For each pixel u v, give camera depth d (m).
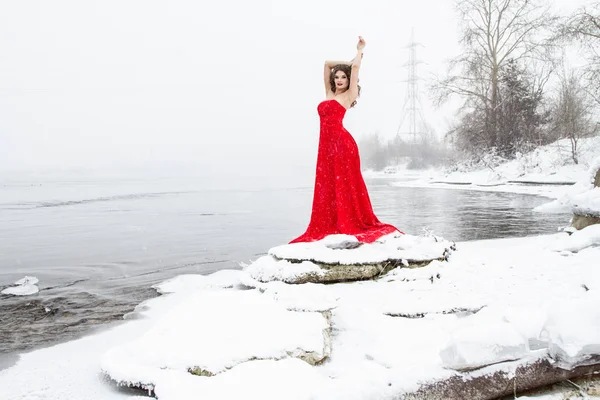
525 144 33.19
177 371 2.86
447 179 35.31
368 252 5.16
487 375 2.54
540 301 3.93
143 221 13.41
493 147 34.78
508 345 2.57
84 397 2.77
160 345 3.08
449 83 36.81
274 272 4.97
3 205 19.16
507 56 35.91
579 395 2.62
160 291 5.39
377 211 14.66
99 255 8.21
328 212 5.89
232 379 2.67
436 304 4.06
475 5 35.19
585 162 27.91
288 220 13.15
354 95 5.93
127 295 5.39
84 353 3.49
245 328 3.18
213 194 24.73
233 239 9.79
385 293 4.47
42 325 4.26
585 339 2.57
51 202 20.59
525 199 19.17
